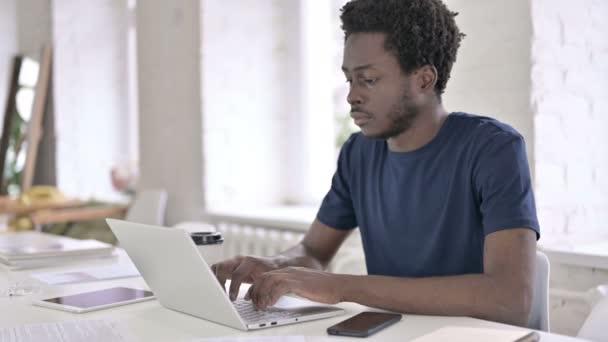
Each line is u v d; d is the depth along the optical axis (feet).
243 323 3.48
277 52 10.68
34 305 4.21
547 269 4.32
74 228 12.10
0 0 15.52
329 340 3.26
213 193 10.28
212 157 10.25
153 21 11.29
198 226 6.06
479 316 3.72
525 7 6.43
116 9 14.26
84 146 14.46
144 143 11.72
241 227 9.46
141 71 11.68
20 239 7.12
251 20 10.46
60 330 3.54
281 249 8.50
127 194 12.75
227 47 10.33
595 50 6.85
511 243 3.93
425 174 4.55
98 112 14.40
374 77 4.27
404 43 4.24
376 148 4.94
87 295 4.41
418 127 4.52
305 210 9.85
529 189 4.14
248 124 10.52
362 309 3.96
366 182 4.97
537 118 6.45
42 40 14.53
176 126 10.89
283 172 10.81
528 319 4.14
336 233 5.37
